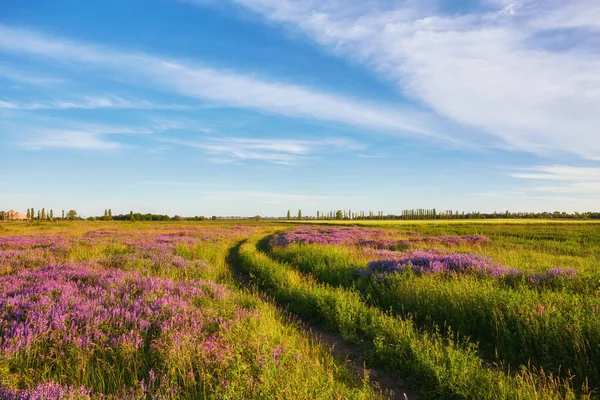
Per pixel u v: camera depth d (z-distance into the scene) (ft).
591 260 48.85
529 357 18.39
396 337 20.45
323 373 15.38
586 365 16.71
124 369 14.55
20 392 11.73
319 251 57.21
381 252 57.57
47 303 20.26
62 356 15.31
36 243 64.59
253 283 41.32
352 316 25.34
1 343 15.43
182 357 14.93
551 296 24.44
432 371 16.33
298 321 25.98
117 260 43.57
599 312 20.39
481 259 39.55
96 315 19.80
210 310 21.91
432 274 33.94
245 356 15.96
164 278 32.42
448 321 24.08
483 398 14.33
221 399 12.26
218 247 73.82
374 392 15.58
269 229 187.42
